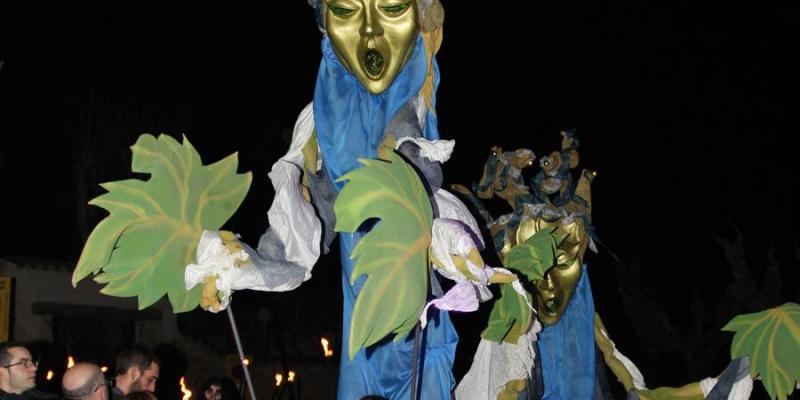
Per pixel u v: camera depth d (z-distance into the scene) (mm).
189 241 4348
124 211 4215
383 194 3301
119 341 12992
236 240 4207
